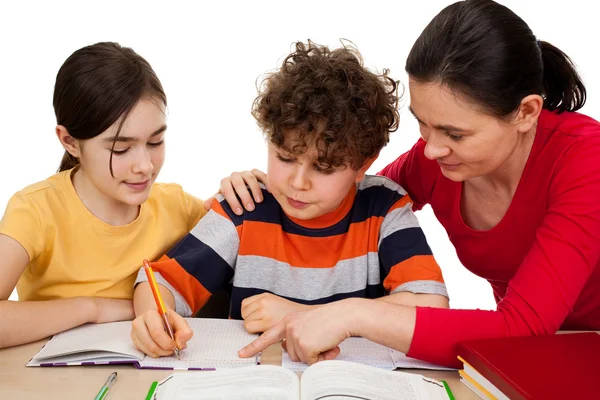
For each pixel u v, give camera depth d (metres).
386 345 1.01
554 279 1.01
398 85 1.34
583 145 1.09
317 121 1.12
